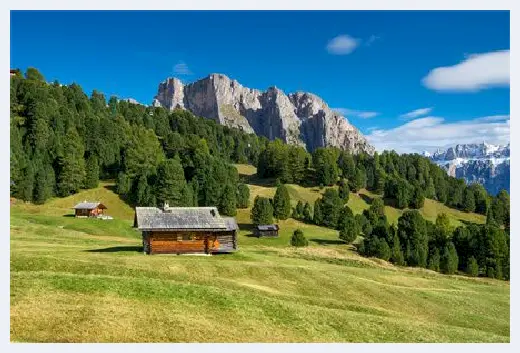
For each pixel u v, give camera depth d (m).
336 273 62.38
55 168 168.38
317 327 36.16
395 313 47.81
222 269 56.12
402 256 110.50
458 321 52.38
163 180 156.75
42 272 39.19
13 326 28.12
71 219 114.00
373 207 184.00
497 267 105.50
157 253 66.12
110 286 36.94
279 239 132.62
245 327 33.59
